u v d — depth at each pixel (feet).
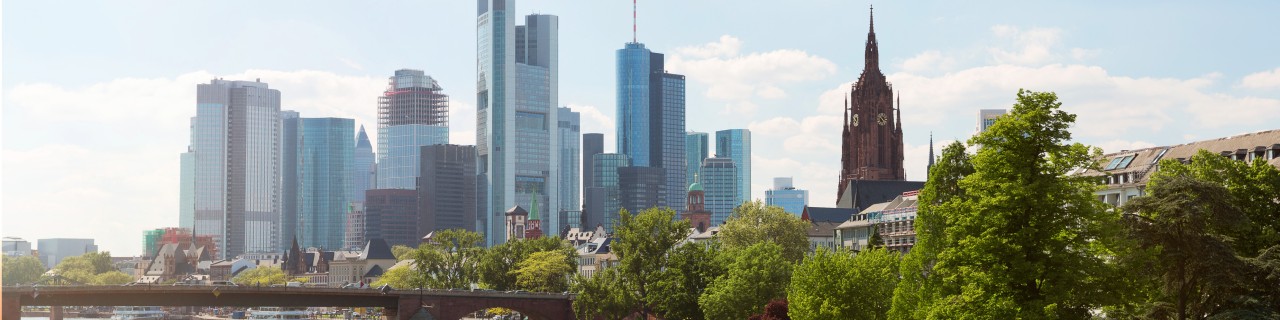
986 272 294.46
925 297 337.11
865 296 434.71
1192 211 303.07
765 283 601.21
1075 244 296.92
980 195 304.50
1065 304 296.30
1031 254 293.02
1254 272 302.86
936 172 350.23
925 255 343.67
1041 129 299.79
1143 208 315.78
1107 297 295.89
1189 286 314.35
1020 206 292.20
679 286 654.53
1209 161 350.43
